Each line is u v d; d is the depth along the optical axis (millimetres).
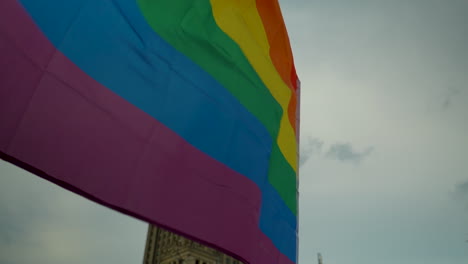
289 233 9828
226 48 8297
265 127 8977
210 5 8188
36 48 4180
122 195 4879
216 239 6238
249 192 7414
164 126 5887
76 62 4652
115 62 5289
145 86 5719
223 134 7250
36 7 4301
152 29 6293
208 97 7191
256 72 9359
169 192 5637
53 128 4188
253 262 7039
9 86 3834
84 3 4988
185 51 6984
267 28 10516
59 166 4180
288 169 10523
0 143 3693
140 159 5281
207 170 6531
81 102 4594
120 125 5086
